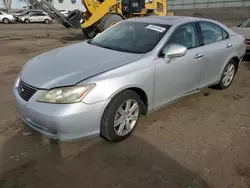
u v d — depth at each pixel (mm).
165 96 3432
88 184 2350
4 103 3984
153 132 3244
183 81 3621
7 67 6316
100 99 2598
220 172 2551
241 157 2799
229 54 4520
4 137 3027
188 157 2768
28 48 9461
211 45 4090
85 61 2996
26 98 2682
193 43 3787
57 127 2488
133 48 3385
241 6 25734
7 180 2365
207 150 2906
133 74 2871
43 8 10836
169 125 3439
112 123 2795
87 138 2705
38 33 15266
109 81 2656
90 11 10828
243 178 2480
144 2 12062
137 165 2617
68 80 2570
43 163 2605
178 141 3066
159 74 3176
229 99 4438
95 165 2602
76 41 11812
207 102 4273
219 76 4508
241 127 3451
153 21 3855
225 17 25797
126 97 2873
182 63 3480
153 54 3166
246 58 7797
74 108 2475
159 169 2568
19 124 3332
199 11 28234
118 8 11398
